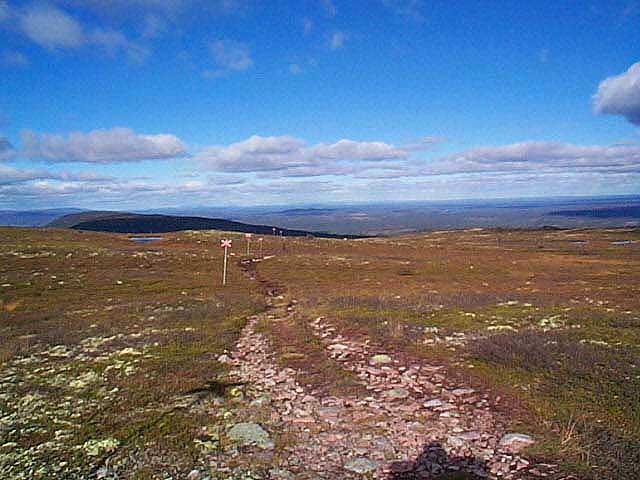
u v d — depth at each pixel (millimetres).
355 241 162625
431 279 61844
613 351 17641
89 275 60062
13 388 14930
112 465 9531
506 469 9133
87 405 13117
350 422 11672
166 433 11039
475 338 20766
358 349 19156
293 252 112312
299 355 18703
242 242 137875
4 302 41469
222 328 25672
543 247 164000
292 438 10750
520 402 12492
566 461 9242
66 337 24125
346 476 9062
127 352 19672
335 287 52312
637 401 12102
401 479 8906
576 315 27281
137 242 133875
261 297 43906
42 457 9914
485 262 92938
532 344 18781
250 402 13148
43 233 133250
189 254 91875
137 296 45031
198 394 13852
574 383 13734
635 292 44281
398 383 14656
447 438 10617
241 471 9242
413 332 22172
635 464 8984
